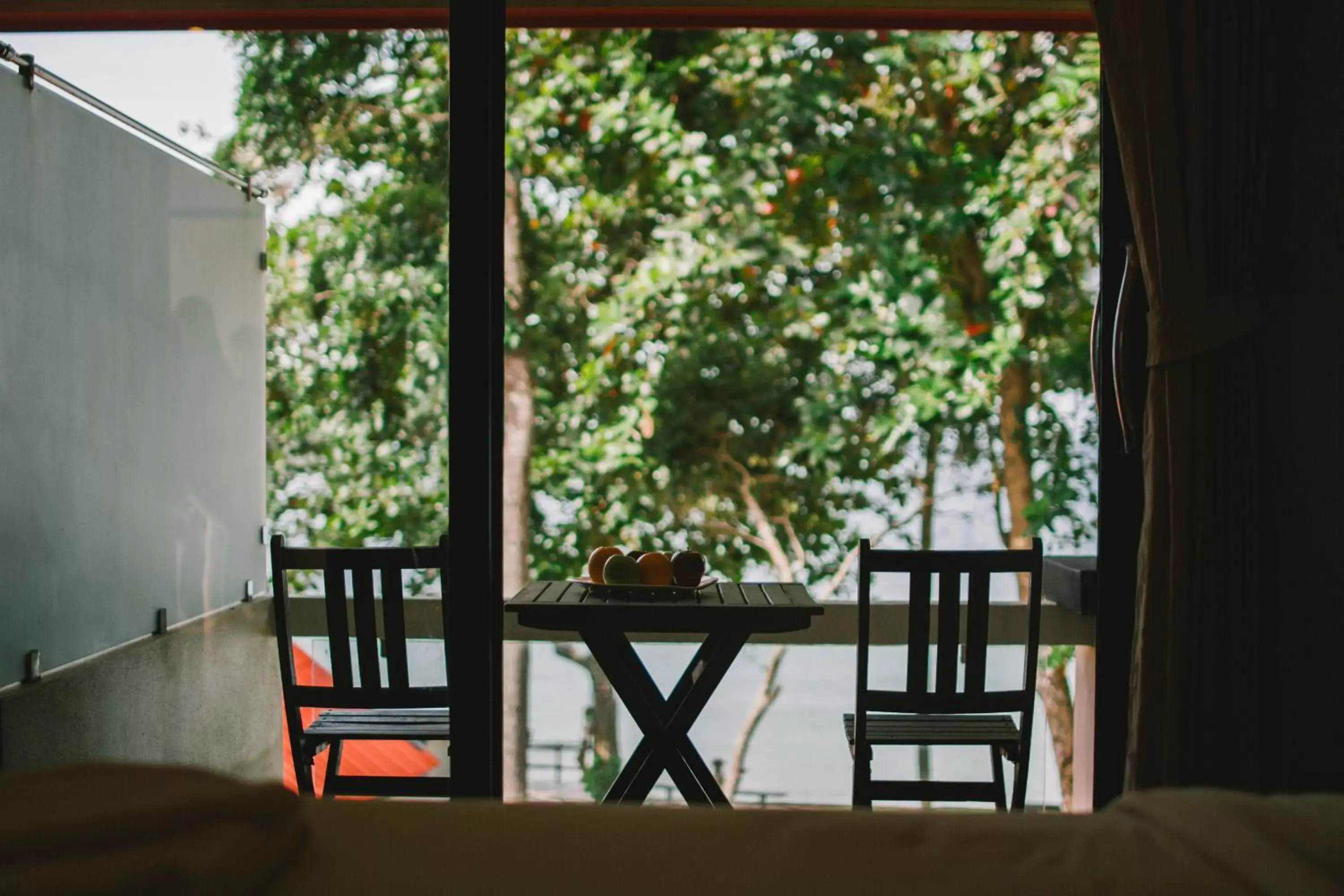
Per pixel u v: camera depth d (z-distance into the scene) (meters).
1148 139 2.02
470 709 2.28
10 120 2.27
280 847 0.92
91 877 0.77
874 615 3.38
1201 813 0.98
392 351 3.69
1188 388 2.02
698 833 1.02
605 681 3.72
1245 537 2.02
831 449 4.96
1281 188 2.09
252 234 3.05
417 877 0.92
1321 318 2.09
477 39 2.21
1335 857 0.91
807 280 4.97
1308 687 2.11
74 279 2.44
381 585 2.34
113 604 2.54
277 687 2.98
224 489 2.91
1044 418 4.73
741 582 2.63
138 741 2.56
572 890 0.90
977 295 4.82
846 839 1.00
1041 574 2.36
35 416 2.31
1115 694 2.24
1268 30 2.02
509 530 4.95
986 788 2.41
